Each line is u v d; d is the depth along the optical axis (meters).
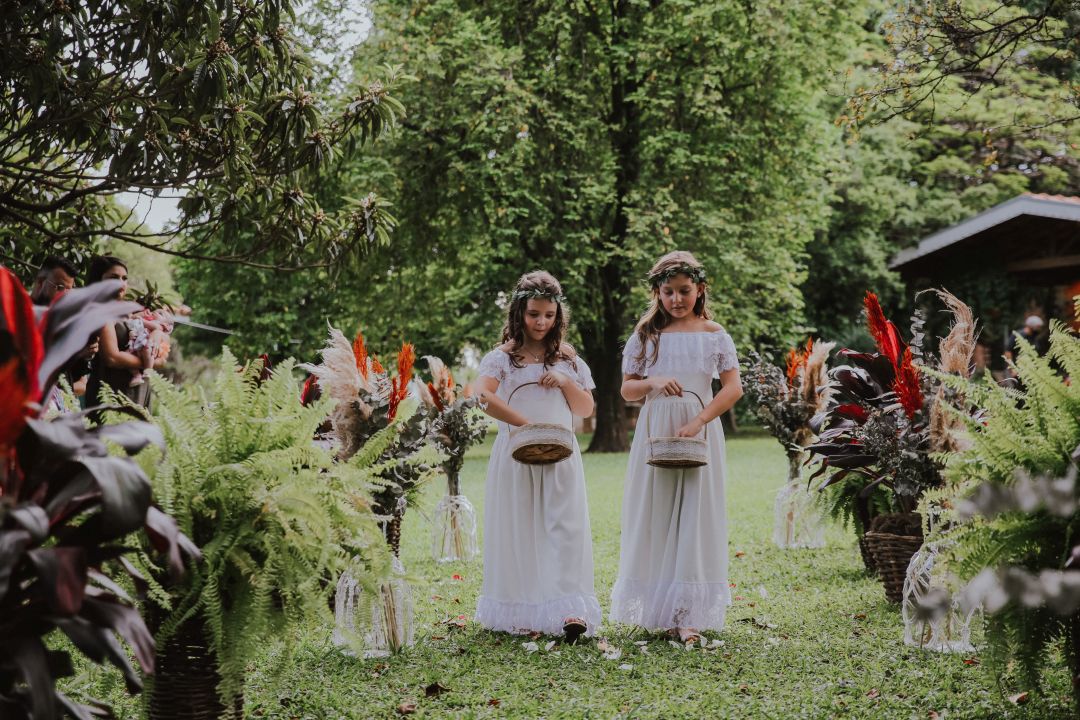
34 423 1.95
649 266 16.81
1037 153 23.14
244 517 2.67
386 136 16.27
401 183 16.92
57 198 8.05
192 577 2.62
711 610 4.40
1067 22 6.13
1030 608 2.83
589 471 14.69
